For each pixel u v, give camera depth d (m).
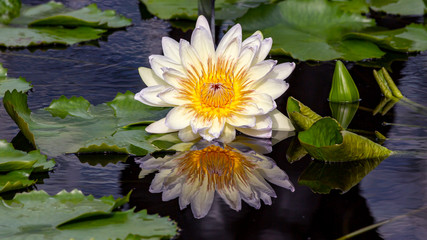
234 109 0.99
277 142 1.01
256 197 0.91
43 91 1.11
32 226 0.85
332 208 0.89
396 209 0.89
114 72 1.18
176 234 0.86
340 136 0.95
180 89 0.99
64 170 0.95
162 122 0.99
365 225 0.87
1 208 0.87
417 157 0.97
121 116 1.03
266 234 0.86
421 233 0.86
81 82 1.15
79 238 0.84
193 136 1.00
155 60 1.00
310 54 1.24
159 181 0.93
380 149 0.97
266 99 0.98
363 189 0.92
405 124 1.04
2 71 1.14
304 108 1.01
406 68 1.21
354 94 1.10
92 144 0.96
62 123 1.01
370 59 1.26
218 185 0.93
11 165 0.92
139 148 0.97
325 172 0.95
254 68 0.99
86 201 0.88
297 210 0.89
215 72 1.00
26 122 0.99
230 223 0.87
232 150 0.99
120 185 0.92
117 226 0.85
